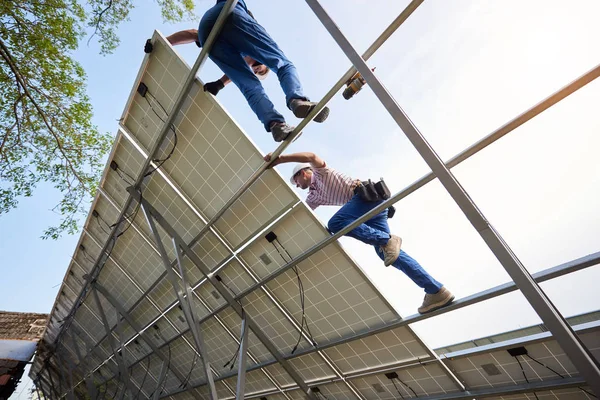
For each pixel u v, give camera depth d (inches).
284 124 123.7
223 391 311.7
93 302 391.5
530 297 77.1
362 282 166.1
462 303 135.3
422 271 142.9
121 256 282.0
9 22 254.5
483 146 103.8
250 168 164.6
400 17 96.7
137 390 351.3
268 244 185.0
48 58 278.8
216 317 243.6
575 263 107.3
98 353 472.1
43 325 620.4
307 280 183.6
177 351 321.1
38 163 304.7
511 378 155.9
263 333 215.5
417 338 164.4
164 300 282.8
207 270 210.1
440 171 86.0
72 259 343.3
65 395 561.9
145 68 162.6
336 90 109.0
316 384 220.8
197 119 165.5
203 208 194.1
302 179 168.2
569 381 136.6
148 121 180.7
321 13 99.0
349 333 187.2
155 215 209.6
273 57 116.8
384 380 193.6
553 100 88.4
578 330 128.3
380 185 148.1
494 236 81.2
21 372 563.2
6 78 266.4
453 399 169.8
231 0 109.2
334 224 153.7
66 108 297.0
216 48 125.6
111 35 301.3
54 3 268.4
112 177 226.5
